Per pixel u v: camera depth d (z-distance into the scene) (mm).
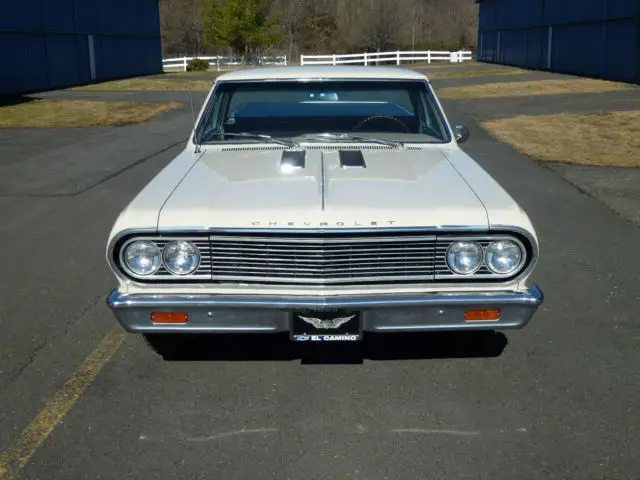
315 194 3545
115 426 3357
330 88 4754
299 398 3602
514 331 4383
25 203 8070
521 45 37375
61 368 3965
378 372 3869
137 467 3035
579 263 5703
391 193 3572
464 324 3447
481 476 2943
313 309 3352
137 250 3398
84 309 4855
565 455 3080
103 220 7277
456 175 3904
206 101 4805
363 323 3430
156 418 3426
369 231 3305
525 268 3416
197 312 3422
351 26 78812
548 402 3527
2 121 16281
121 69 34906
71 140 13211
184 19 71250
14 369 3951
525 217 3414
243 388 3709
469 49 67625
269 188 3656
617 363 3943
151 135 13836
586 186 8633
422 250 3377
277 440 3227
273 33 50125
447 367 3920
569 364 3939
